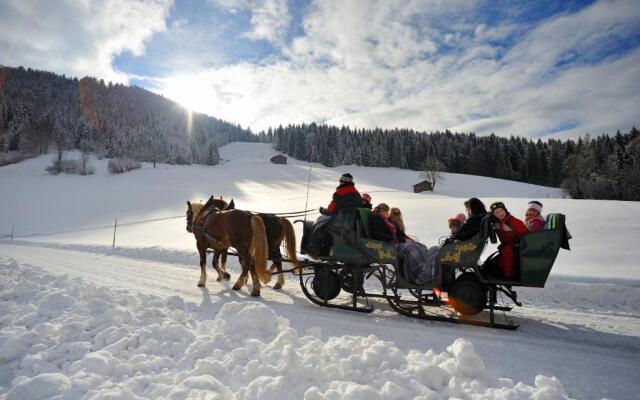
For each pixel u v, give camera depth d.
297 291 8.64
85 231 30.03
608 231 13.74
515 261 6.10
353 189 7.21
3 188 54.69
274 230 8.38
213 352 4.24
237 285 8.56
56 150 104.25
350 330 5.70
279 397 3.30
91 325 5.05
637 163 61.19
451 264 6.17
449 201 26.69
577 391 3.81
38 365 4.00
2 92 131.75
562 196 69.81
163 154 117.81
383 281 6.76
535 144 113.31
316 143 126.88
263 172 90.44
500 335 5.55
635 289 7.65
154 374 3.84
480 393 3.43
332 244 7.28
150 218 34.66
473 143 122.44
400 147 117.38
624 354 4.84
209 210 9.35
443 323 6.16
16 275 8.41
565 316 6.68
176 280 9.84
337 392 3.22
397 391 3.30
